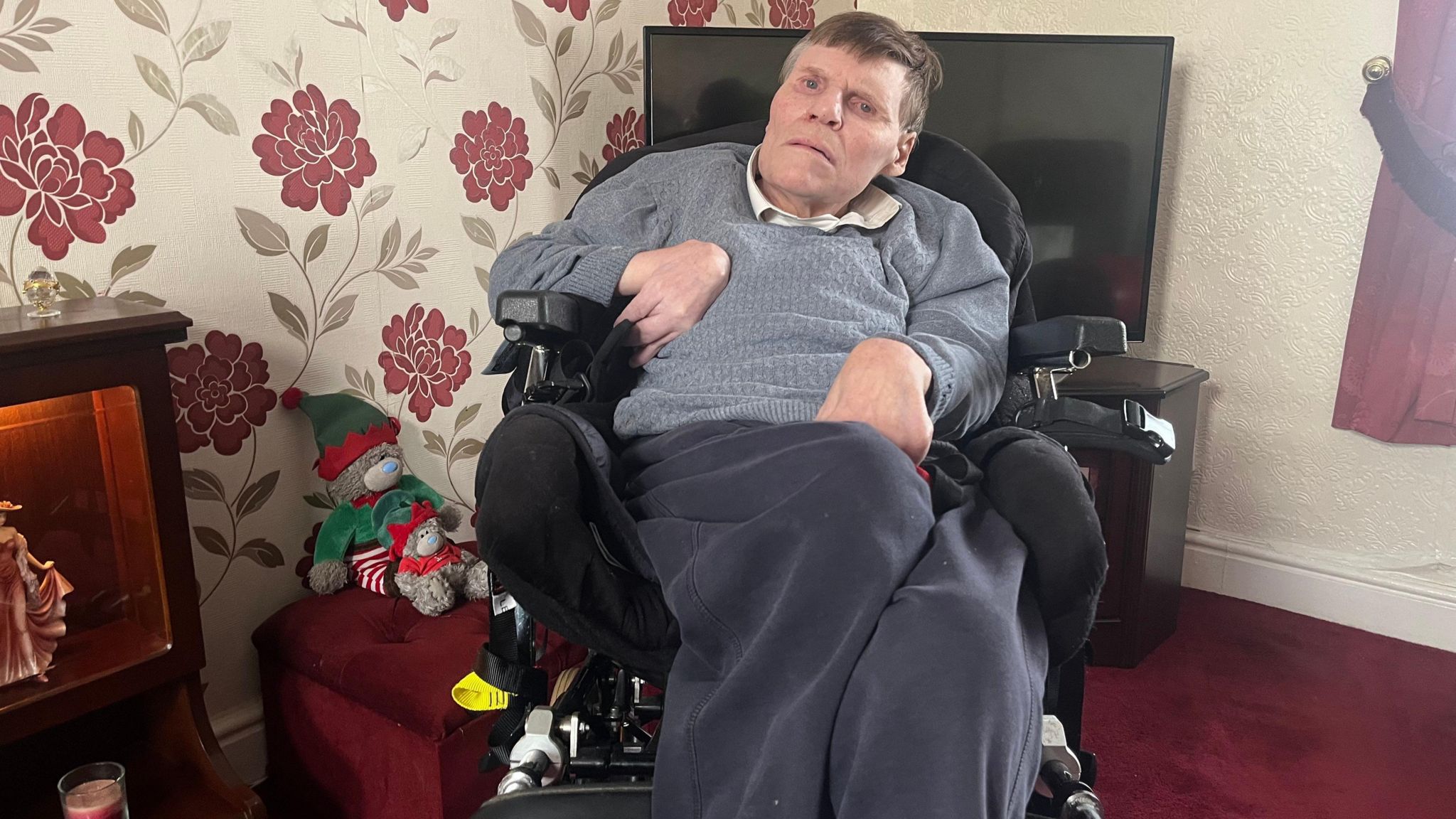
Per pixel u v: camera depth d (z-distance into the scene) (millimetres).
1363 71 1979
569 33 1874
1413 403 2004
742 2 2266
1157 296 2340
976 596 766
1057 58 2018
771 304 1153
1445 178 1872
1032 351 1199
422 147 1660
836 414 950
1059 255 2107
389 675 1324
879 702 720
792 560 804
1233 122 2166
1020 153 2059
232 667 1515
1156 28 2225
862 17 1273
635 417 1107
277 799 1527
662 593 932
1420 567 2100
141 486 1184
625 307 1223
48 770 1273
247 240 1448
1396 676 1943
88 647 1211
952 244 1291
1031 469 951
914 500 825
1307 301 2141
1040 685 812
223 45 1378
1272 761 1653
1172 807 1527
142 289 1346
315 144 1510
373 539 1561
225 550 1485
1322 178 2078
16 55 1188
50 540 1177
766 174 1274
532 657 975
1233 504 2318
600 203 1304
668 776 788
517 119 1808
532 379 1098
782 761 729
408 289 1687
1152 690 1885
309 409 1525
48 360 1049
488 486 880
